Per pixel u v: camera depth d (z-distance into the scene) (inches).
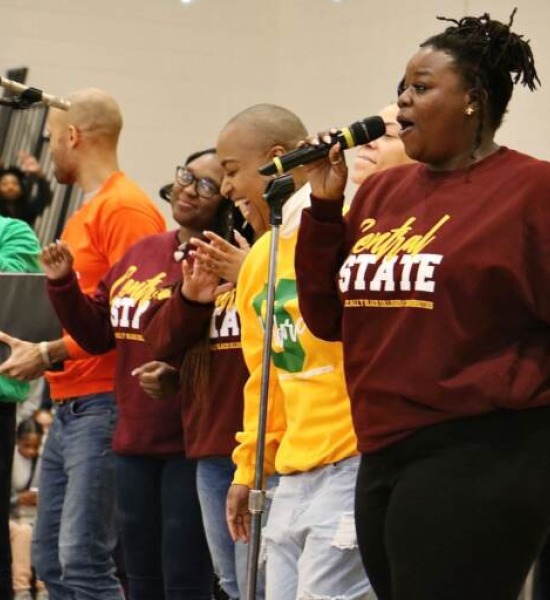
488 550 119.5
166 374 186.2
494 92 129.0
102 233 220.5
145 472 194.4
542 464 121.0
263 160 173.2
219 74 340.5
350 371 129.8
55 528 221.6
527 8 299.1
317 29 333.7
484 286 121.6
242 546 168.7
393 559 123.2
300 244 137.7
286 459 152.9
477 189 125.7
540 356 123.1
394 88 319.6
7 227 233.3
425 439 122.8
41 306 221.5
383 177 134.9
